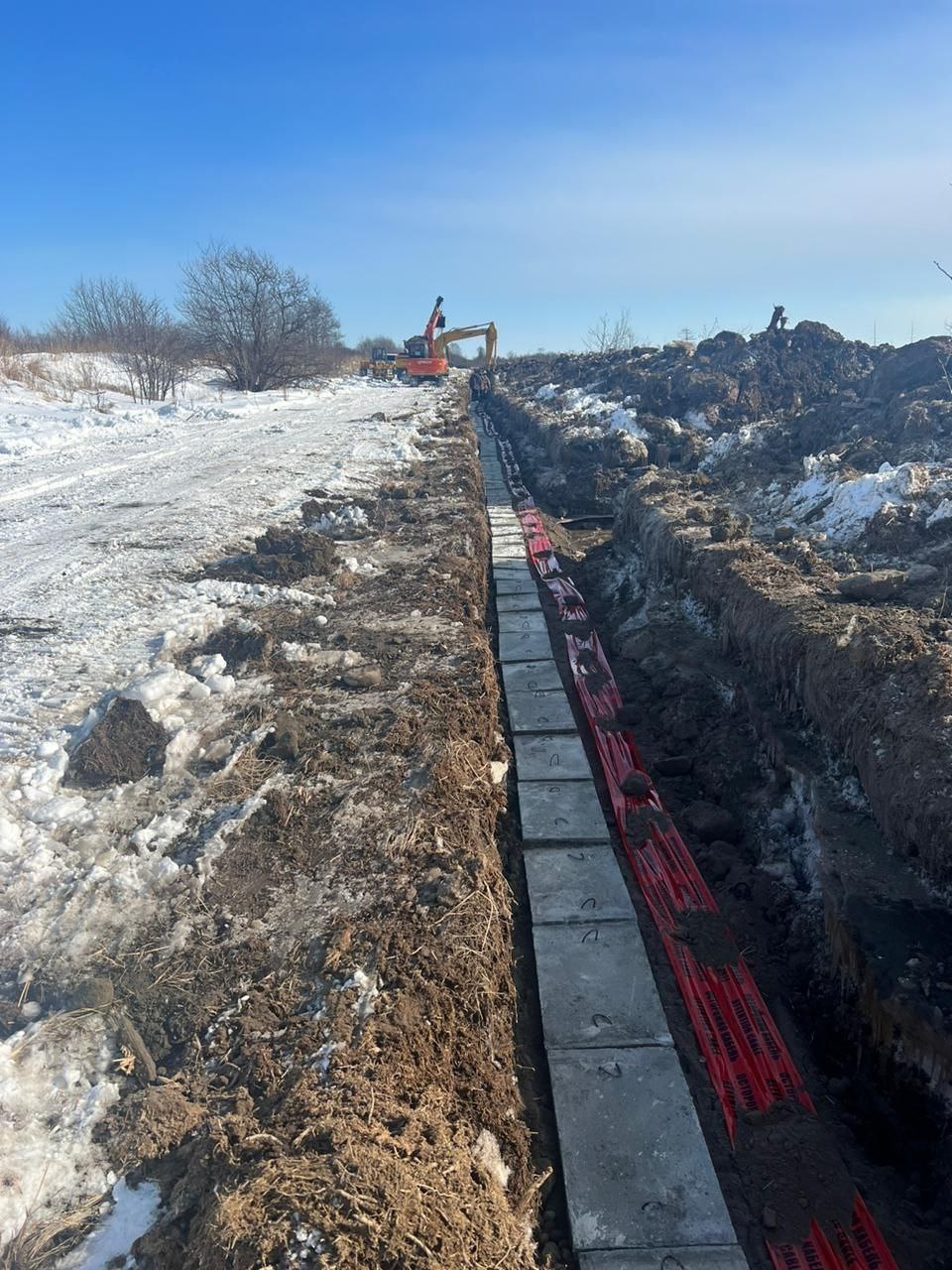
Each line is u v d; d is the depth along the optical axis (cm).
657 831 655
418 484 1461
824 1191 402
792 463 1356
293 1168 311
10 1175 322
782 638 723
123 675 692
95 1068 369
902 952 459
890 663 605
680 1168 406
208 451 1731
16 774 554
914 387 1326
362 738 621
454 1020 413
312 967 423
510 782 718
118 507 1241
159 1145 337
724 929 563
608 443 1766
